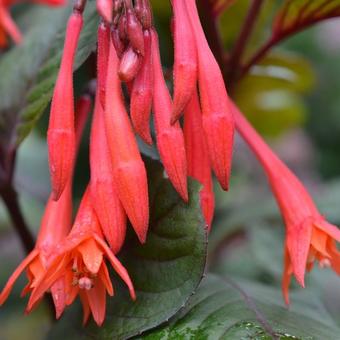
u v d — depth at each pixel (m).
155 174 0.52
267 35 0.76
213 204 0.51
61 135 0.49
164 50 0.71
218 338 0.51
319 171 1.44
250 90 0.81
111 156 0.49
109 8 0.47
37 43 0.60
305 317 0.54
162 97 0.49
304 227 0.52
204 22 0.58
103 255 0.49
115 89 0.49
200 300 0.53
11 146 0.60
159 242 0.52
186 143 0.51
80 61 0.52
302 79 0.83
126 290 0.52
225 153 0.49
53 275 0.49
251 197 0.99
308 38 1.49
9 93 0.59
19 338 1.06
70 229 0.52
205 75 0.49
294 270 0.51
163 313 0.51
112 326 0.52
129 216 0.49
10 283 0.49
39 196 0.80
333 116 1.46
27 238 0.63
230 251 0.85
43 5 0.69
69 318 0.56
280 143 1.23
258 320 0.52
